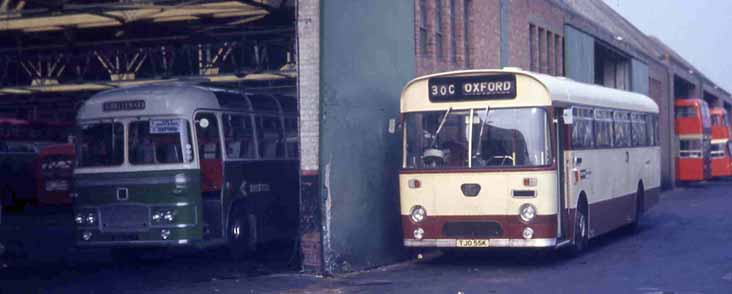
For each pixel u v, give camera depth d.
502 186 15.53
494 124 15.73
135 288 13.95
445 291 13.29
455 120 15.94
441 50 21.20
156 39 21.92
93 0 20.70
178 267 16.80
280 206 19.36
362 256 16.17
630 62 38.84
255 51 21.27
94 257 19.17
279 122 19.73
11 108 31.27
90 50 22.80
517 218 15.46
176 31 21.67
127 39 22.39
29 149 31.44
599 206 18.89
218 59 22.62
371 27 16.77
